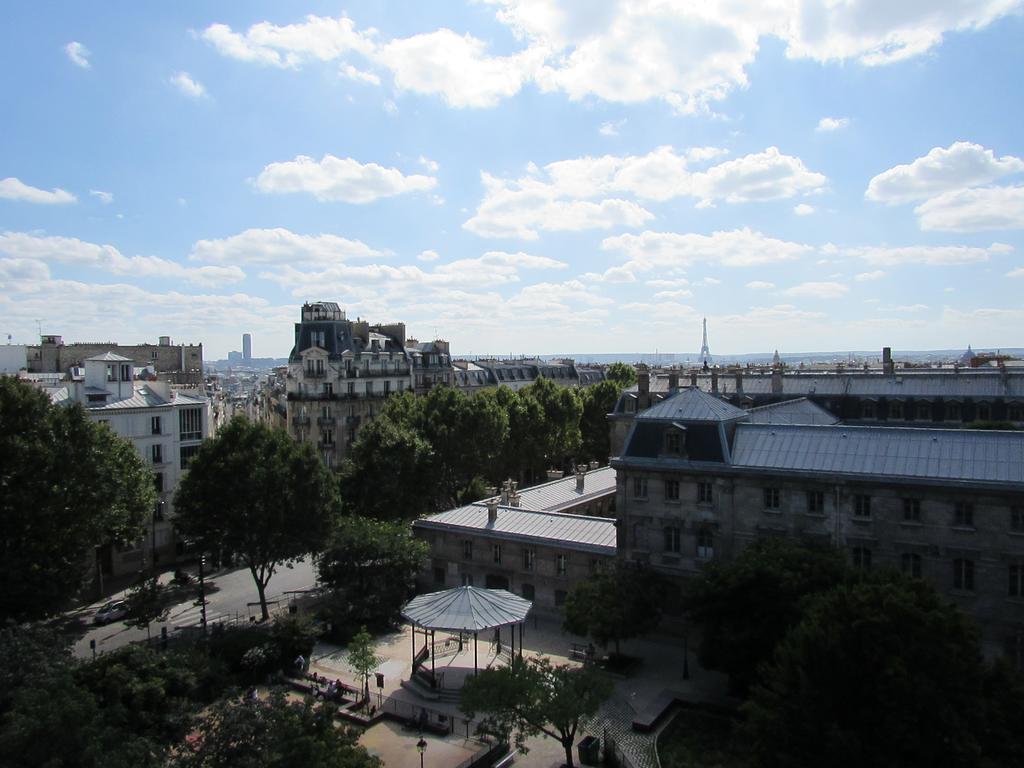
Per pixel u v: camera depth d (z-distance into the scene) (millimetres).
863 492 66812
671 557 76625
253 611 91688
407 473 113562
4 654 45156
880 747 39344
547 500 106312
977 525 62375
